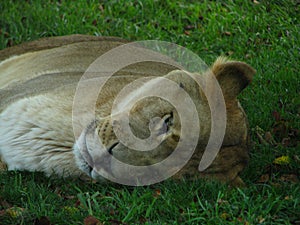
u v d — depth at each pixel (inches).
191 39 754.8
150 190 481.1
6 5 806.5
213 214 458.3
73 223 444.1
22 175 508.1
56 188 492.4
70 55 601.3
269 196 474.9
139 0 807.7
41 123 509.7
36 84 554.6
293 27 743.7
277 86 666.2
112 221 445.4
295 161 549.3
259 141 587.2
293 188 498.3
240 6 787.4
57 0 816.3
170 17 787.4
